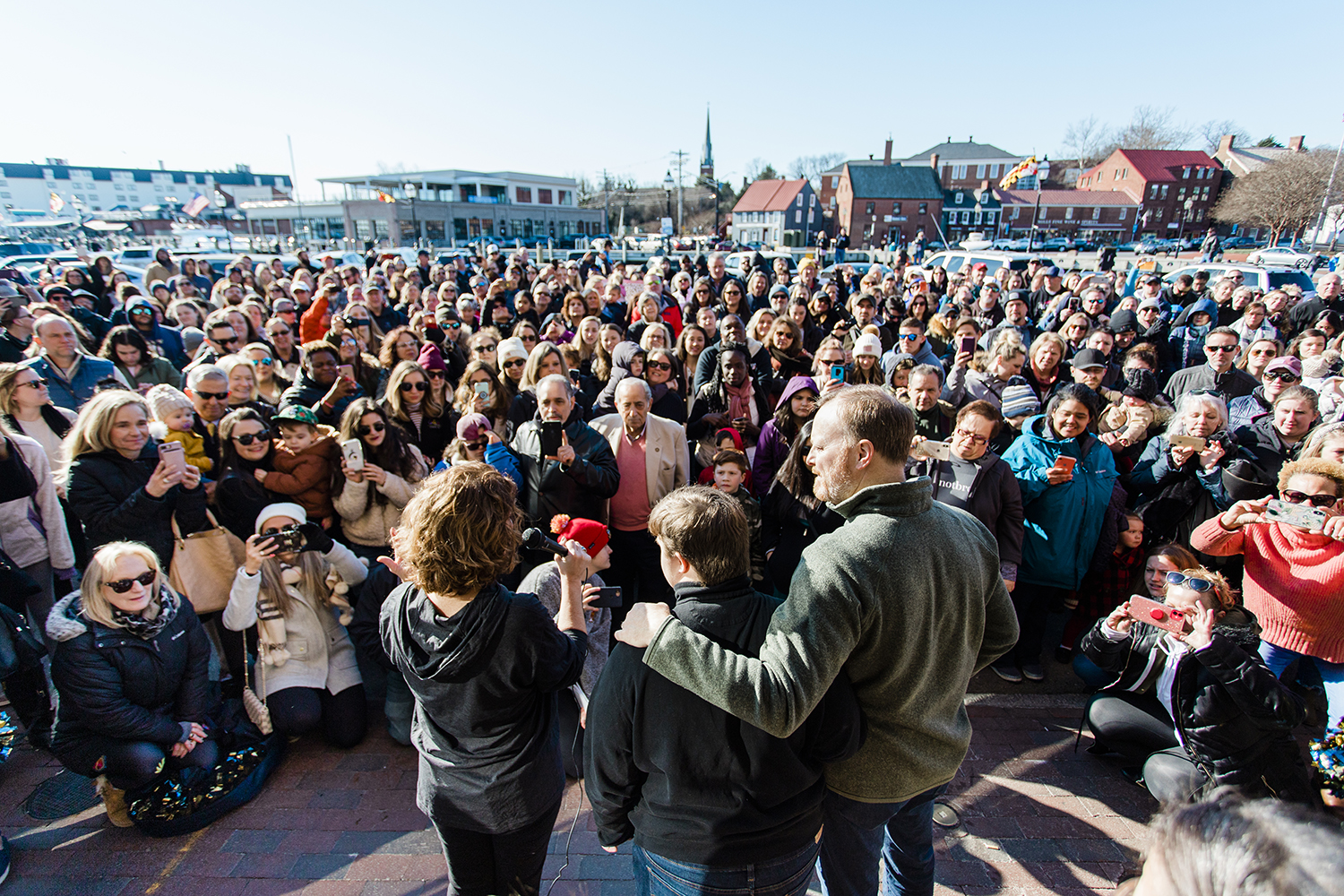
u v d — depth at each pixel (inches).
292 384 205.9
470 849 76.2
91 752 98.0
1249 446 149.3
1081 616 148.7
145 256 719.7
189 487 120.4
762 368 209.2
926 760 63.4
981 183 2970.0
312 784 111.0
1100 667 113.1
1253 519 113.3
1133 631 108.7
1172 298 368.5
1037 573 138.3
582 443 140.2
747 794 56.7
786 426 153.8
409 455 145.2
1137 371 191.8
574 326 305.4
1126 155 2474.2
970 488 122.4
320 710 116.6
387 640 70.4
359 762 116.4
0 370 144.4
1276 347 188.4
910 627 57.0
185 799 100.1
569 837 101.0
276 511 114.6
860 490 58.7
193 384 153.3
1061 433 135.2
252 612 113.1
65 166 3484.3
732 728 55.7
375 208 2089.1
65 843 99.0
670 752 56.6
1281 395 145.6
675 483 155.0
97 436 122.1
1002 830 101.4
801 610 53.6
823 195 2844.5
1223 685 94.2
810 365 214.8
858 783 64.2
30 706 115.6
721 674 51.1
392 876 93.2
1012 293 314.5
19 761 115.9
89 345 236.2
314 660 118.6
